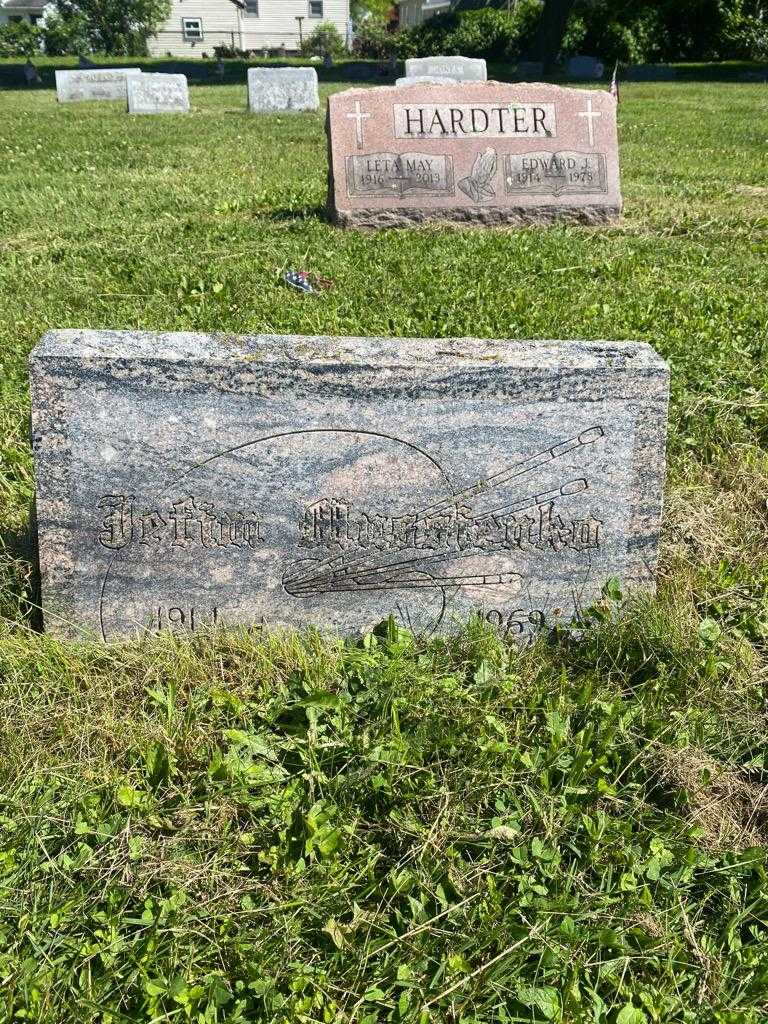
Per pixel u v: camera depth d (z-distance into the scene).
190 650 1.24
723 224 3.42
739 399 1.87
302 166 4.95
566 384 1.19
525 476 1.23
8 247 3.21
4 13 21.64
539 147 3.47
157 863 0.98
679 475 1.66
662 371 1.20
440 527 1.25
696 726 1.14
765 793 1.09
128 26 19.02
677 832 1.03
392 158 3.42
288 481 1.22
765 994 0.88
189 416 1.18
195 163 5.08
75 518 1.22
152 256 2.91
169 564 1.25
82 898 0.93
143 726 1.13
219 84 12.06
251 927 0.93
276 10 19.41
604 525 1.27
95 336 1.19
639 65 12.16
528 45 14.05
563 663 1.27
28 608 1.31
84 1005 0.84
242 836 1.00
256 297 2.48
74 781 1.06
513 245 3.05
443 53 14.59
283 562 1.25
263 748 1.09
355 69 13.14
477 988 0.87
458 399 1.19
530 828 1.02
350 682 1.20
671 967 0.90
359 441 1.20
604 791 1.05
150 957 0.88
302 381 1.17
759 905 0.95
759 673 1.24
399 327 2.23
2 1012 0.84
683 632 1.25
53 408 1.17
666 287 2.58
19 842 0.99
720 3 12.75
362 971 0.88
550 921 0.92
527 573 1.28
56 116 8.10
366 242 3.12
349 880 0.96
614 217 3.53
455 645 1.26
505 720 1.16
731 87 9.88
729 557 1.46
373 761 1.06
